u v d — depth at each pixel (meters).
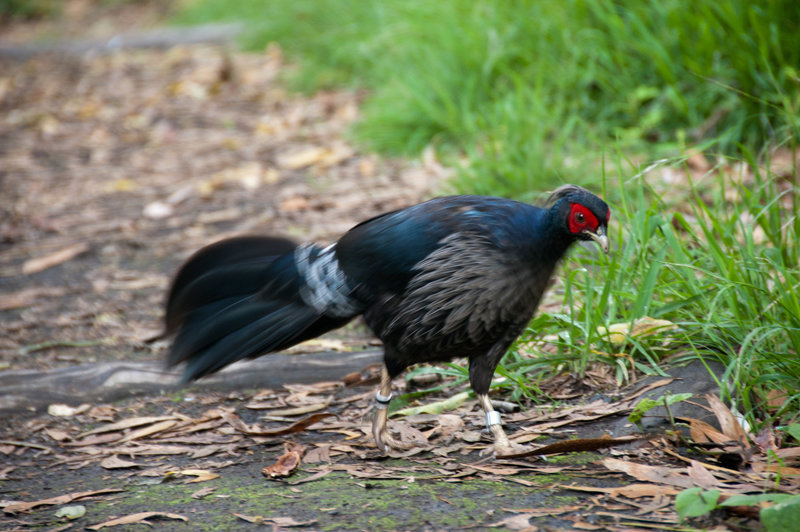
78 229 12.99
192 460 6.79
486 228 5.94
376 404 6.61
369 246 6.13
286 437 7.07
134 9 34.28
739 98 11.80
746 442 6.15
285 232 11.76
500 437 6.39
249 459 6.71
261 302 6.46
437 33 14.76
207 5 28.19
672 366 7.11
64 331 9.71
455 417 7.04
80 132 18.22
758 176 8.34
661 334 7.27
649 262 7.70
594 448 6.32
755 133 11.61
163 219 13.06
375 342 8.95
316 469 6.40
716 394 6.71
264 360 8.41
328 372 8.24
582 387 7.27
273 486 6.16
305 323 6.31
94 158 16.41
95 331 9.67
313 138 15.77
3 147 17.50
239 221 12.58
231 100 19.08
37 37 31.62
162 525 5.64
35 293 10.85
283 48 21.27
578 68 13.14
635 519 5.31
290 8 21.41
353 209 12.25
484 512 5.49
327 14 19.75
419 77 14.54
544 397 7.25
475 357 6.39
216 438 7.14
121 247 12.19
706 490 5.55
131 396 8.10
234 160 15.33
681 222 7.67
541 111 12.12
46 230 13.08
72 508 6.00
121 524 5.70
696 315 7.46
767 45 11.77
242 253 6.62
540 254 5.96
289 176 14.19
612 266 7.38
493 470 6.12
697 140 11.84
